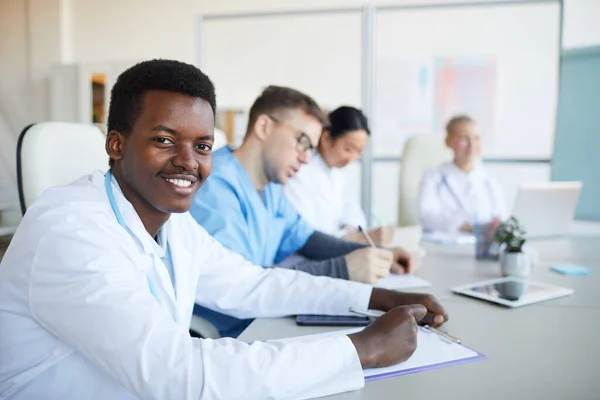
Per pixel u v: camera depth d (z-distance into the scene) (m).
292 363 0.62
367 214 2.76
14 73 4.34
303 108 1.34
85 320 0.57
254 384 0.58
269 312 0.98
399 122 3.96
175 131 0.65
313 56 3.99
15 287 0.62
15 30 4.31
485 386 0.65
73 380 0.65
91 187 0.71
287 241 1.55
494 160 3.59
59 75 4.13
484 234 1.58
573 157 3.14
